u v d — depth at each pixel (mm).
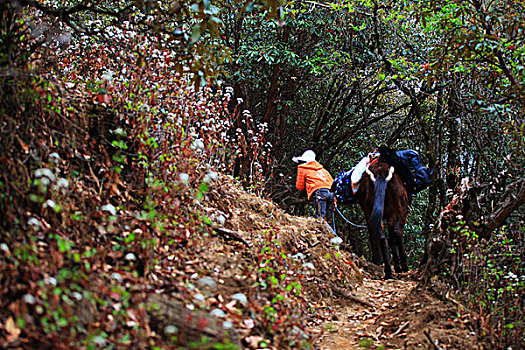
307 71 13445
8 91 4430
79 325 3180
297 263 5539
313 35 13453
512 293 4980
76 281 3402
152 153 5184
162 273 4203
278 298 4441
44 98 4711
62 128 4836
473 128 8664
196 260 4672
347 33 12711
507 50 6480
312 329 5344
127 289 3754
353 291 7223
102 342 3029
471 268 5293
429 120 12852
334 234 8250
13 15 4715
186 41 4875
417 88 12594
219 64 5160
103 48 6293
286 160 15422
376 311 6359
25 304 3035
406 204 9000
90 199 4520
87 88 5805
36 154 4289
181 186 5258
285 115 14086
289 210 15031
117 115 5352
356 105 15523
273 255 5344
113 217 4055
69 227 4074
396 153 9023
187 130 5926
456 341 4570
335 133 14984
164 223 4754
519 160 6727
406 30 11750
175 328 3279
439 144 11180
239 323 3959
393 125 16469
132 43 5957
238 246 5332
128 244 4195
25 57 4762
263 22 12156
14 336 2904
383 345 4992
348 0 11422
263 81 14164
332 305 6508
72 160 4805
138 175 5074
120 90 5676
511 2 6203
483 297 5000
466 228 5457
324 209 9820
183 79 6164
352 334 5469
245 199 7215
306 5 11867
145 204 4785
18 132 4277
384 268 8516
